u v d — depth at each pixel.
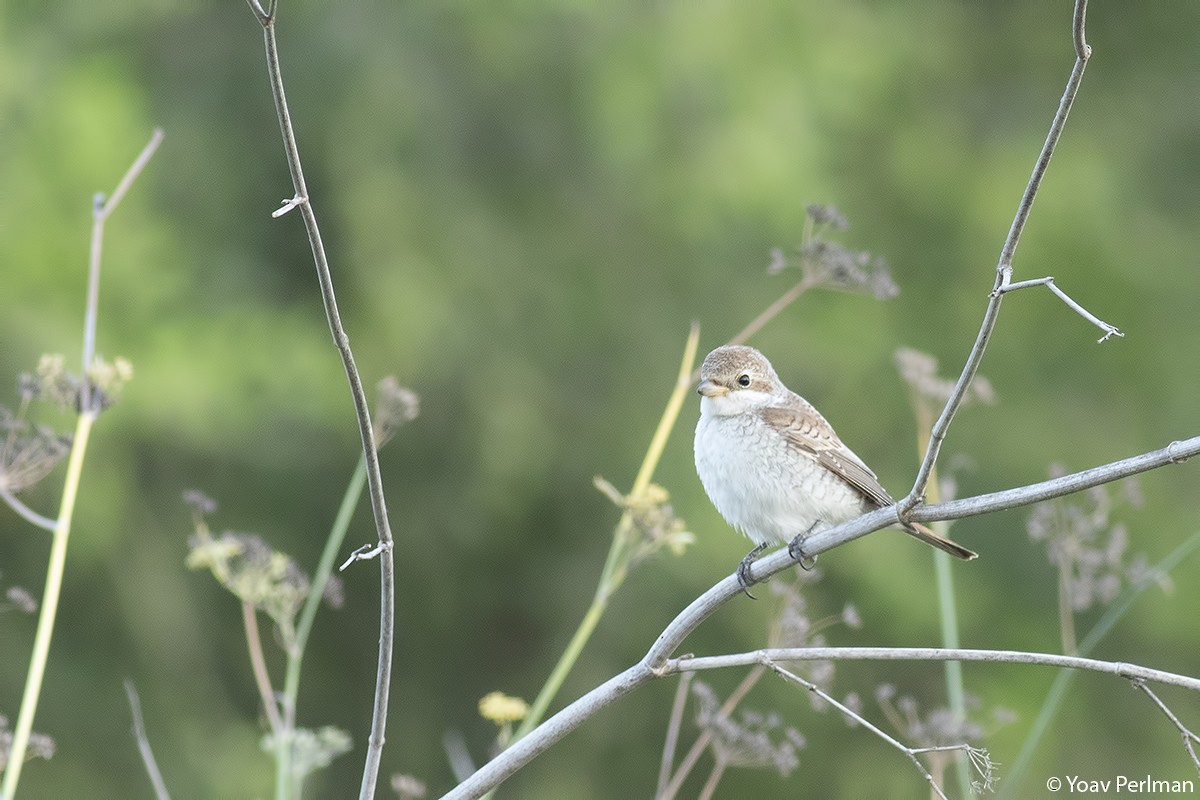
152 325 15.33
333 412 15.52
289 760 6.36
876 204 17.30
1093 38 18.58
